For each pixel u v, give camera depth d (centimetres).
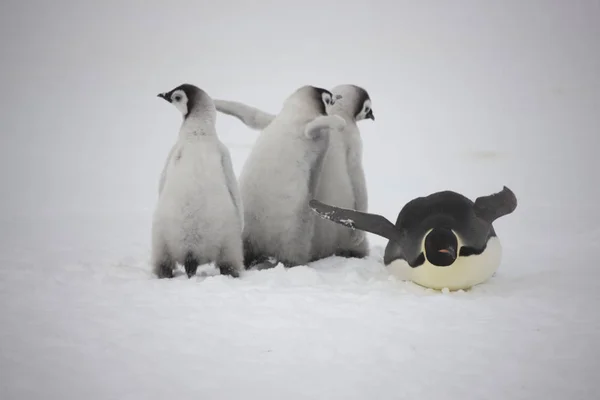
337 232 1697
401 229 1377
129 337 1024
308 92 1598
